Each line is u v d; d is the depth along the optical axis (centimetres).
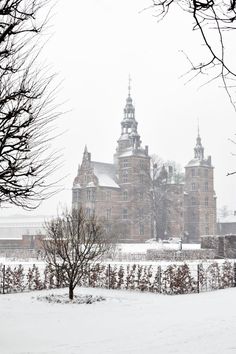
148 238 10331
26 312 1263
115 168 11794
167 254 4172
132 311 1294
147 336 948
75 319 1160
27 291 1767
